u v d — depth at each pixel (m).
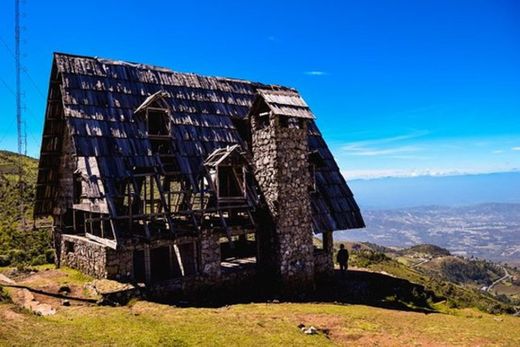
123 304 19.95
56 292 21.09
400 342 16.73
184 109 28.09
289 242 26.17
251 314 19.19
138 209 27.53
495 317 24.23
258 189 27.11
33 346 12.24
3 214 47.31
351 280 31.00
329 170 32.81
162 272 26.72
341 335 17.28
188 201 24.75
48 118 27.59
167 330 15.52
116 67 27.17
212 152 27.09
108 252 22.66
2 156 87.94
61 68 24.83
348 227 30.59
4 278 24.42
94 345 13.00
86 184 24.67
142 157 24.28
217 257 24.91
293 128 27.03
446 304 28.36
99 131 23.75
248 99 32.34
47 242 38.72
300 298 25.17
